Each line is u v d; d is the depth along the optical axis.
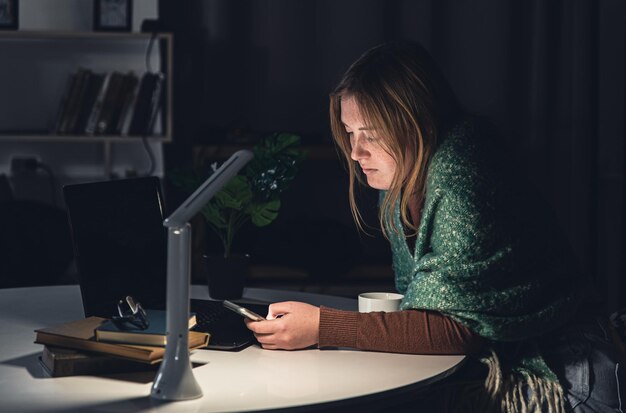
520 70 3.81
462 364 1.30
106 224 1.53
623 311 1.64
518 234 1.34
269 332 1.32
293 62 3.79
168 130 3.43
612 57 3.85
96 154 3.70
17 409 1.00
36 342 1.19
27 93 3.66
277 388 1.11
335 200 3.81
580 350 1.35
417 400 1.36
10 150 3.65
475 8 3.79
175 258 1.04
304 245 3.43
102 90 3.41
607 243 3.84
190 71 3.75
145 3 3.71
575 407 1.31
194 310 1.55
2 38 3.61
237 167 1.10
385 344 1.31
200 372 1.18
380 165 1.46
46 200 3.66
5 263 2.51
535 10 3.78
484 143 1.38
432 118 1.40
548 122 3.82
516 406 1.31
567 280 1.42
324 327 1.32
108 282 1.51
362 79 1.39
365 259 3.64
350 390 1.11
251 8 3.76
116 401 1.04
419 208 1.49
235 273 1.76
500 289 1.33
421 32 3.80
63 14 3.66
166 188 3.67
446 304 1.31
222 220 1.79
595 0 3.74
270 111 3.79
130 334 1.14
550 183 3.84
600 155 3.90
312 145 3.49
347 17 3.78
